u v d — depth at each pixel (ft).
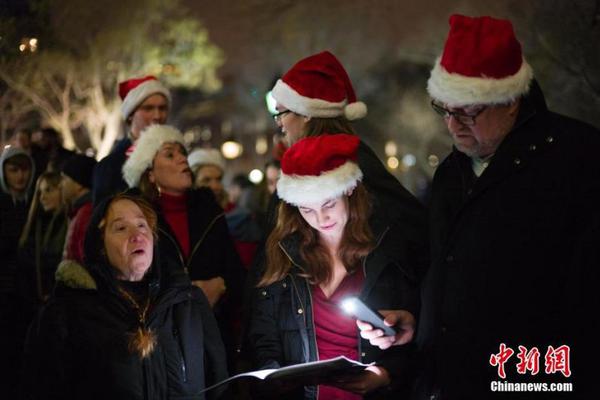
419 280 13.14
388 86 59.36
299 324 12.48
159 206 16.15
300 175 12.08
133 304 12.03
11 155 22.06
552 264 10.32
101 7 51.88
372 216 12.92
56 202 21.01
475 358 10.68
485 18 11.00
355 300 10.93
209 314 12.97
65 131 51.29
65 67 48.91
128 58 56.75
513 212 10.51
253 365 12.89
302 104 14.44
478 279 10.65
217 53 60.13
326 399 12.50
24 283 19.92
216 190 26.99
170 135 16.67
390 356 12.35
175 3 57.36
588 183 10.22
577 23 28.55
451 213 11.57
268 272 12.75
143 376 11.84
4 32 37.86
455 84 10.58
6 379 18.97
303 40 55.42
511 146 10.66
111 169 19.01
